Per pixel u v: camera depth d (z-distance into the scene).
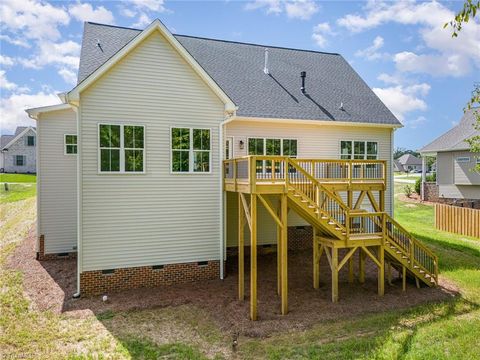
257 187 8.41
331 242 9.63
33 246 15.07
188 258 11.04
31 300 9.34
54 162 13.19
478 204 24.42
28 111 12.52
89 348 6.75
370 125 15.74
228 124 13.70
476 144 18.23
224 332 7.49
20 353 6.54
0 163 46.12
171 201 10.85
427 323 8.02
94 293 9.90
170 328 7.68
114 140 10.23
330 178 11.22
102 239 10.07
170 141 10.84
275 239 14.67
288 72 17.62
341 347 6.75
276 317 8.30
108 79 10.16
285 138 14.64
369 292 10.24
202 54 16.66
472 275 11.86
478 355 6.46
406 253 10.51
